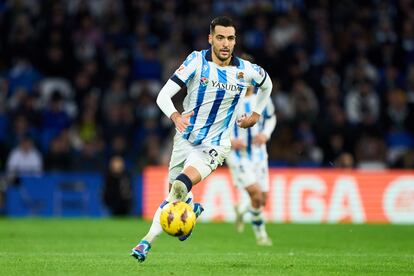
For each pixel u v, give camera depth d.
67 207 67.25
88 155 69.31
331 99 77.94
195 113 28.73
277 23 83.75
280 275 26.44
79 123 74.50
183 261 30.92
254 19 83.56
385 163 74.62
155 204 64.88
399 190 65.06
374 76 83.00
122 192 65.69
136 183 67.31
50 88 78.62
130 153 72.62
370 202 64.75
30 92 77.44
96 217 67.00
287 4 86.56
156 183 65.06
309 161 72.81
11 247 39.06
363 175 64.94
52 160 69.31
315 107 77.50
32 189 67.00
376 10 88.56
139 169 68.88
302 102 76.50
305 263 30.75
